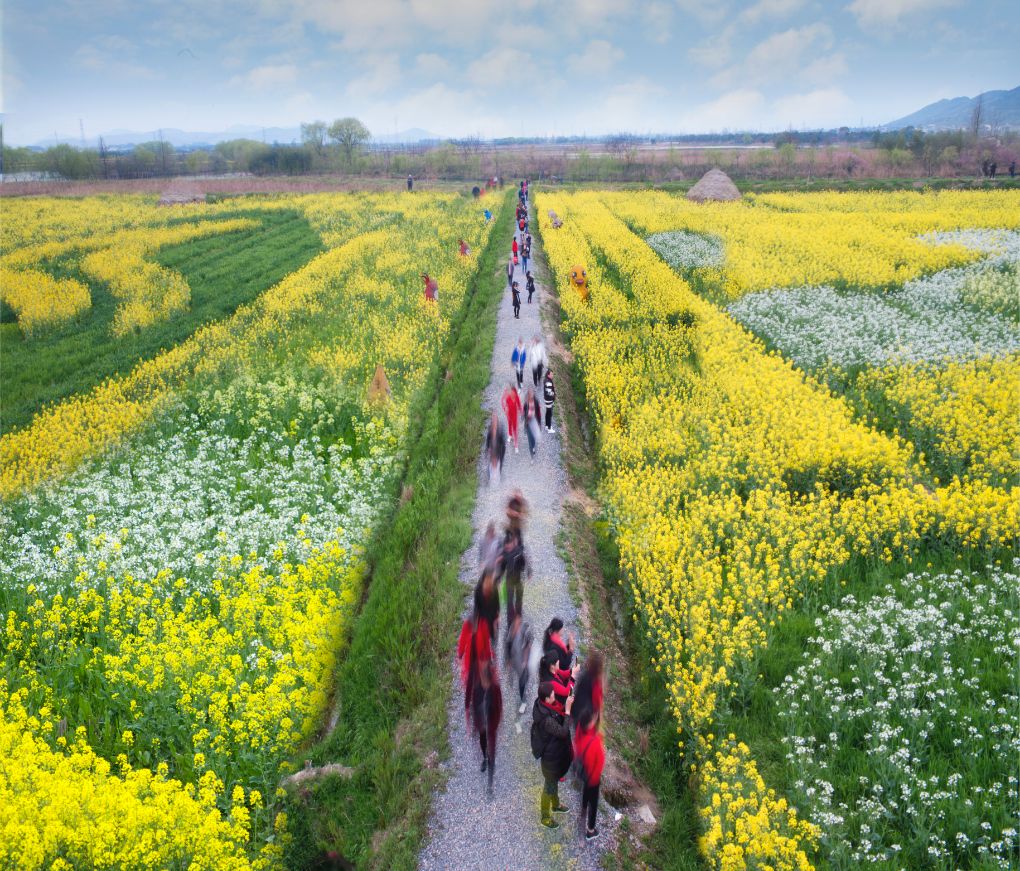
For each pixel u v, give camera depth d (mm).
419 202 61469
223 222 51719
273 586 10906
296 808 7738
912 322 22750
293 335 24656
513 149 197625
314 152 106062
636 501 12648
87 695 9211
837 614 9875
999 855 6484
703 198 56688
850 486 13969
